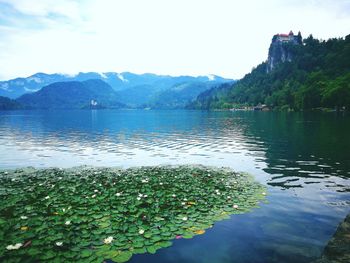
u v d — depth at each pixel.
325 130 50.84
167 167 23.16
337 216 12.48
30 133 57.19
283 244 9.92
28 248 8.80
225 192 15.38
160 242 9.59
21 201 13.41
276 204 13.91
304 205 13.82
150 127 71.81
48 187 16.00
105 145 39.25
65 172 20.75
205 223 11.35
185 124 82.00
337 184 17.72
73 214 11.74
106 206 12.70
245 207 13.28
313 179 19.02
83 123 92.62
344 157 26.69
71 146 38.34
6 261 8.03
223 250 9.47
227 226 11.29
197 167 23.16
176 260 8.80
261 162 25.50
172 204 13.23
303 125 63.22
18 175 19.62
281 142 38.09
